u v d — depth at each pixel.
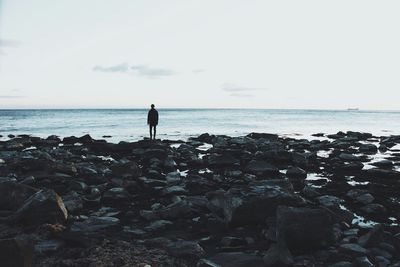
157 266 7.18
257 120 91.31
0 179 13.20
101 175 16.38
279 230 8.29
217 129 55.88
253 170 18.17
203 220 10.36
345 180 16.64
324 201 12.16
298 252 8.17
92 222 9.81
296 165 20.55
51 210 9.70
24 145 30.30
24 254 5.85
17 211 9.74
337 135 41.69
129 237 9.06
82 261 7.16
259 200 10.02
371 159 23.67
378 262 7.52
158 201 12.41
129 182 14.16
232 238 8.62
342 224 9.84
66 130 52.41
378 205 11.71
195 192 13.45
